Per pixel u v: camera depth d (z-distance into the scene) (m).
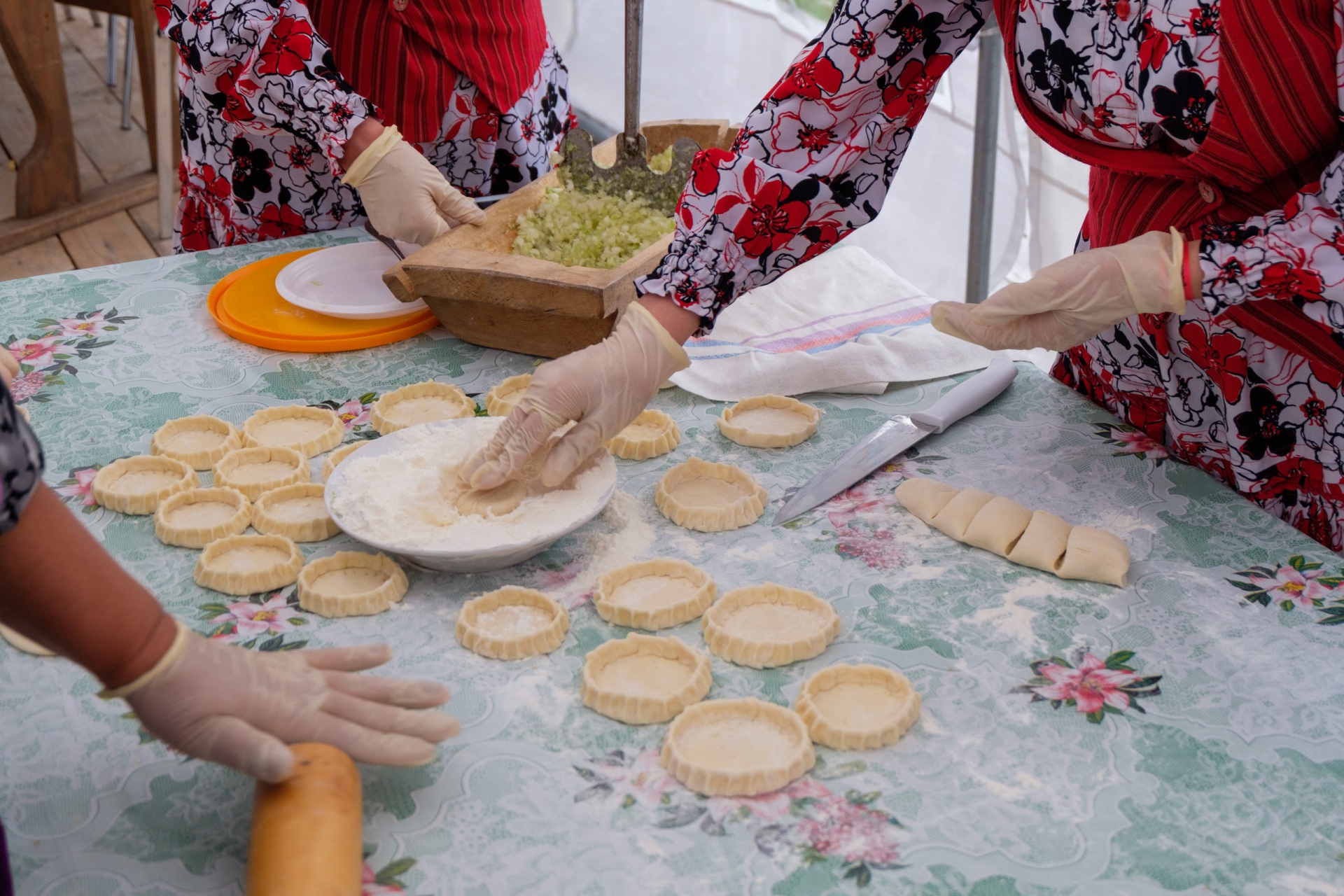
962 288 2.74
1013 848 0.81
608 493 1.16
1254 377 1.21
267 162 1.93
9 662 1.00
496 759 0.89
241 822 0.84
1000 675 0.98
